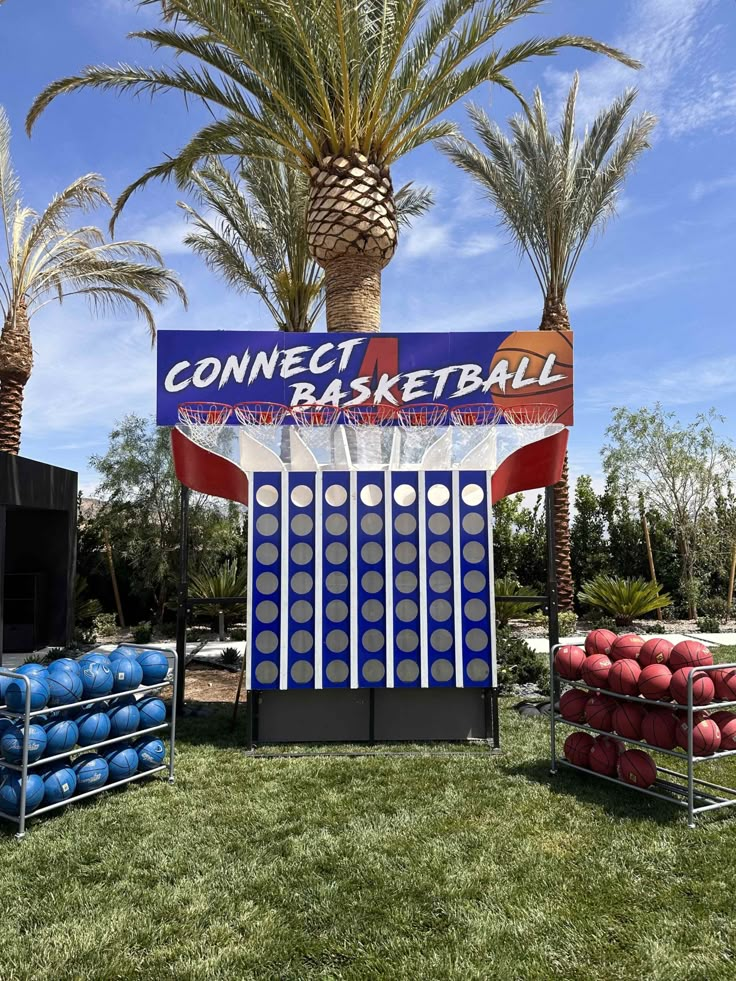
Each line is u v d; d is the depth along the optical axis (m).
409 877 4.30
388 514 7.66
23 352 16.83
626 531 21.98
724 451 20.59
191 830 5.09
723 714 5.48
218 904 4.01
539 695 9.92
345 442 8.44
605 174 16.77
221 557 19.08
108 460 18.27
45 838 4.95
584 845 4.76
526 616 19.06
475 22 10.05
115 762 5.90
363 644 7.47
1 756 5.26
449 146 17.14
